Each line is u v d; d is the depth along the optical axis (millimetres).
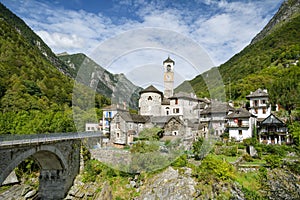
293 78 50625
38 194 22719
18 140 15500
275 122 31750
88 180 23109
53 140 19453
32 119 32875
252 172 21109
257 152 24938
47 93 55594
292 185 20016
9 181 25266
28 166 26406
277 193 19016
